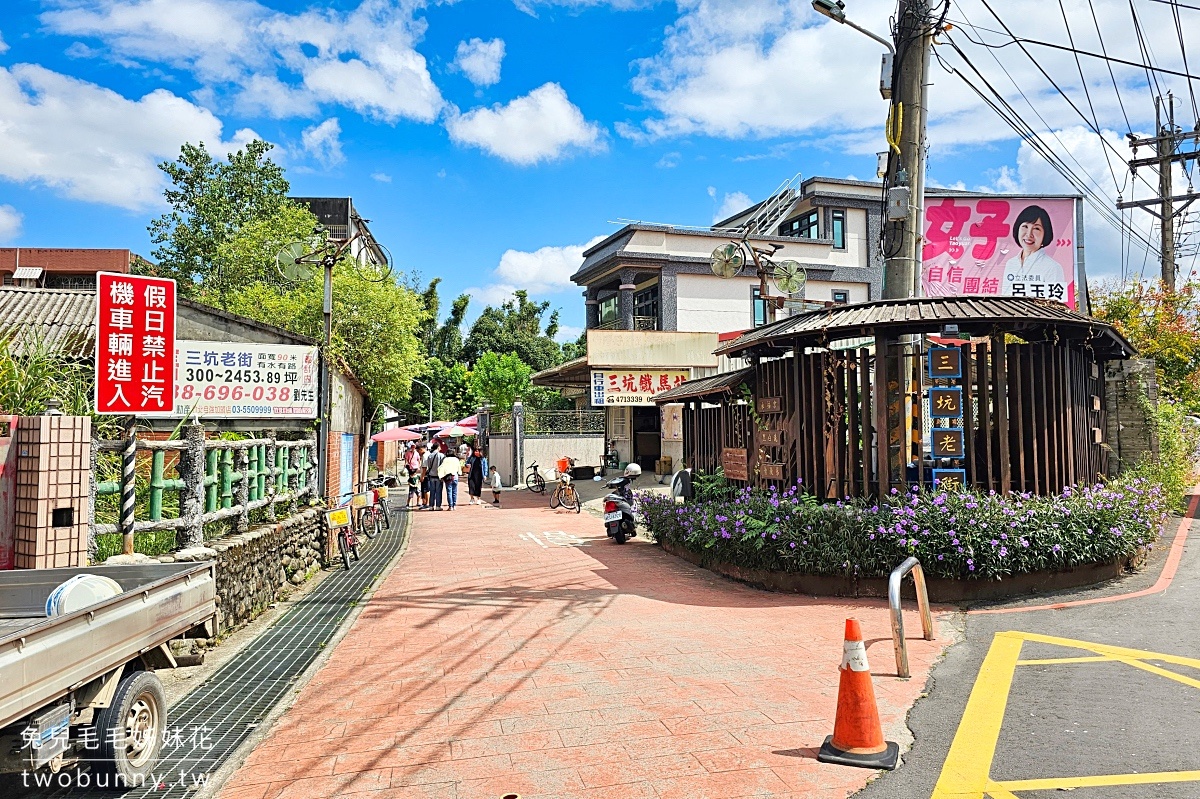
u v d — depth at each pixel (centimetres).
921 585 631
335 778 404
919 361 889
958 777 386
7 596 465
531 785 390
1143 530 859
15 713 302
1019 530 771
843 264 2933
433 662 614
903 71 920
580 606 805
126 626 384
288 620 775
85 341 1268
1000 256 1392
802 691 524
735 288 2748
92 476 606
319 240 2288
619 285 2895
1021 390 859
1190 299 1945
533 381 2870
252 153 2916
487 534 1470
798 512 846
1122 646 598
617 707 500
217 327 1165
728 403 1173
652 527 1230
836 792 376
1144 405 1288
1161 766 390
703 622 725
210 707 517
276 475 937
